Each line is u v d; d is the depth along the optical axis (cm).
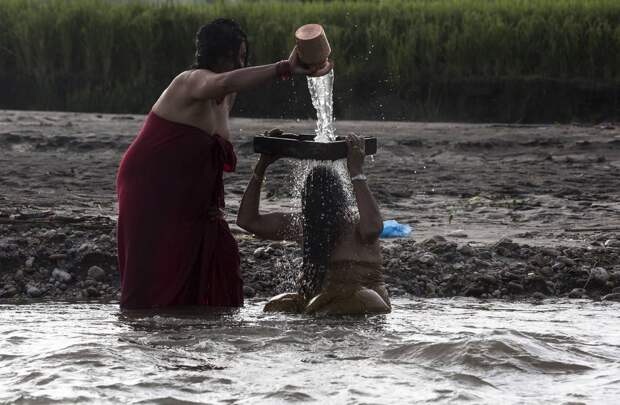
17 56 3788
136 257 1002
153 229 999
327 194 960
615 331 908
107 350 773
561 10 3784
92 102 3728
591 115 3556
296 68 938
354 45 3703
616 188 2019
